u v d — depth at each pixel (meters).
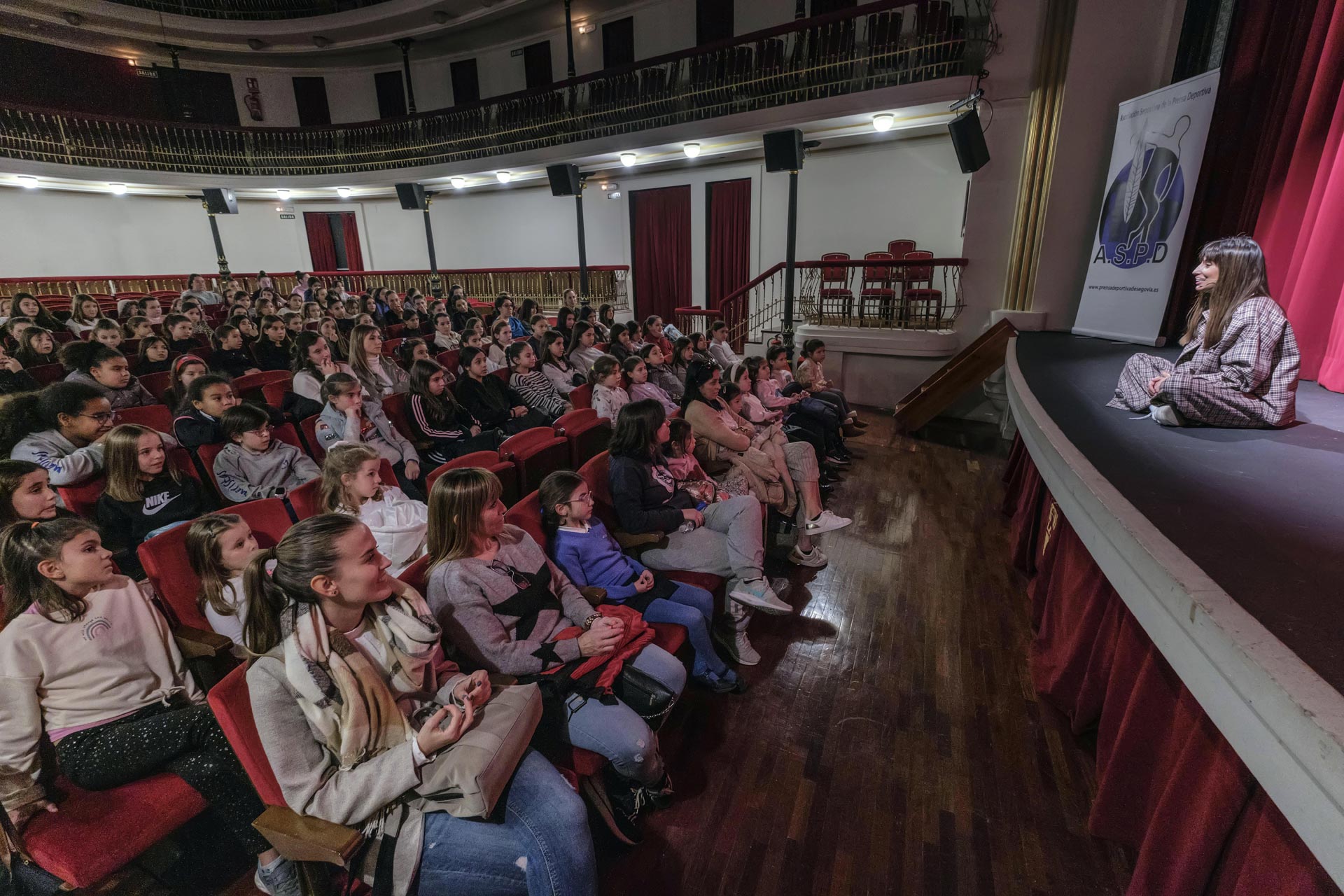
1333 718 0.89
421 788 1.26
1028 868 1.70
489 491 1.70
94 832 1.35
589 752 1.62
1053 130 5.44
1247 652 1.09
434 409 3.83
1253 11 3.95
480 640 1.64
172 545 1.95
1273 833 1.18
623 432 2.50
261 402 4.23
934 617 2.89
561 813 1.33
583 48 11.49
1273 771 0.99
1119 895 1.63
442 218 13.45
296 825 1.24
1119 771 1.74
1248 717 1.07
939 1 6.20
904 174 8.36
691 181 10.14
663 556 2.50
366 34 12.29
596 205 11.47
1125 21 5.05
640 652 1.83
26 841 1.33
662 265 10.92
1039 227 5.68
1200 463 2.25
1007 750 2.11
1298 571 1.44
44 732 1.50
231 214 12.03
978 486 4.51
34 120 10.20
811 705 2.32
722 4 9.90
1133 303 4.91
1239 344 2.67
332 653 1.28
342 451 2.29
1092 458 2.32
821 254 9.20
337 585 1.26
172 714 1.52
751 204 9.62
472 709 1.34
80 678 1.53
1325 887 1.05
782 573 3.32
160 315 7.26
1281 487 1.99
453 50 12.95
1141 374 3.04
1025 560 3.27
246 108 13.78
